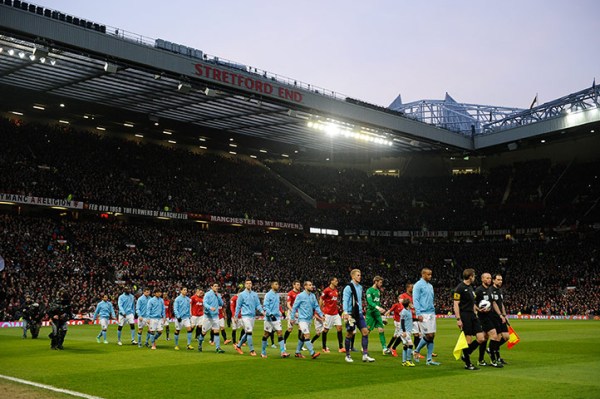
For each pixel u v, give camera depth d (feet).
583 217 227.40
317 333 61.11
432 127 207.51
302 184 250.57
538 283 205.67
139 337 70.23
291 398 31.91
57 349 64.95
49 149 185.26
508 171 261.44
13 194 159.22
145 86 149.69
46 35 114.73
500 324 47.39
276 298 55.57
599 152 243.19
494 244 239.30
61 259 151.43
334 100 175.01
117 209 181.27
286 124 193.57
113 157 200.34
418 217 252.21
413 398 31.42
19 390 34.86
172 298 150.41
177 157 220.84
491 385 35.86
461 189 260.62
